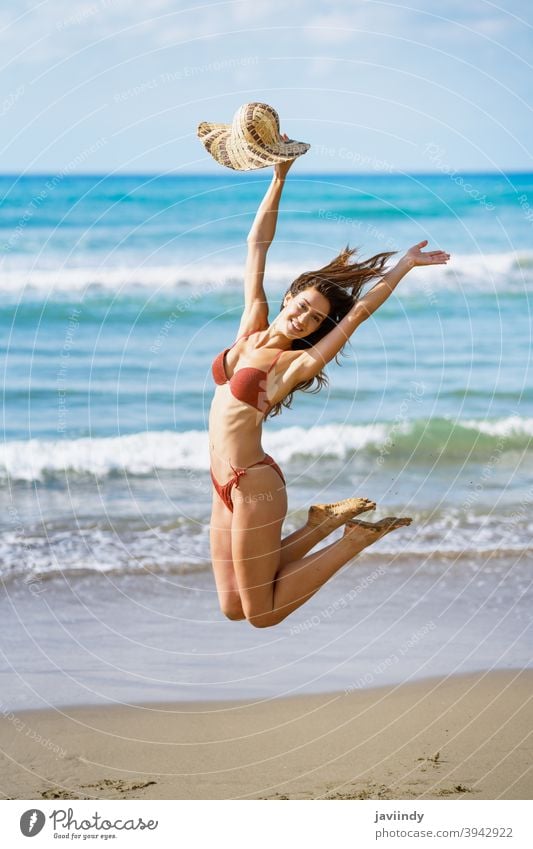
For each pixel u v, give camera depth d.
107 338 14.62
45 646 5.80
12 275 15.91
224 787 4.17
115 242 19.56
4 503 8.72
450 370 13.78
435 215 21.66
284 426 11.47
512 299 17.20
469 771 4.32
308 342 4.33
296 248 18.41
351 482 9.74
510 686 5.27
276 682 5.34
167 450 10.59
